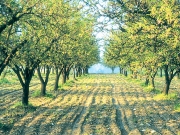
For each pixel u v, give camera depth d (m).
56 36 19.58
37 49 19.78
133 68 13.74
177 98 31.61
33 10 15.91
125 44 13.72
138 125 18.72
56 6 17.02
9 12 13.85
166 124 18.69
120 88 48.06
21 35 18.47
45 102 28.56
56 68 40.53
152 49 13.76
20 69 24.45
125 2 12.30
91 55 43.75
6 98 31.53
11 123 18.56
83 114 22.64
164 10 11.61
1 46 15.77
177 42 12.30
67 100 30.86
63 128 17.55
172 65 16.36
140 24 12.14
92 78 83.19
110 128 17.62
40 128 17.42
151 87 41.91
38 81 60.84
